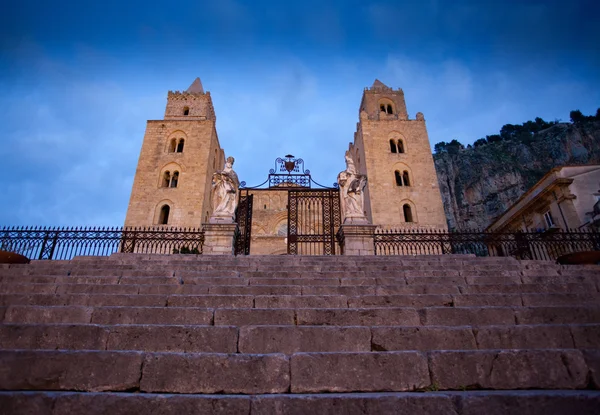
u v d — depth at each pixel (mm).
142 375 3420
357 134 43812
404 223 34031
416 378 3500
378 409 2957
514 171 76562
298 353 3605
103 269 8273
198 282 7191
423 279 7395
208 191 38312
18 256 9414
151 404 2936
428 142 39156
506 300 5836
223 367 3486
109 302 5684
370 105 43031
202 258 10398
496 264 9422
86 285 6438
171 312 4949
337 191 16688
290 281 7223
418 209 35031
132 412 2904
